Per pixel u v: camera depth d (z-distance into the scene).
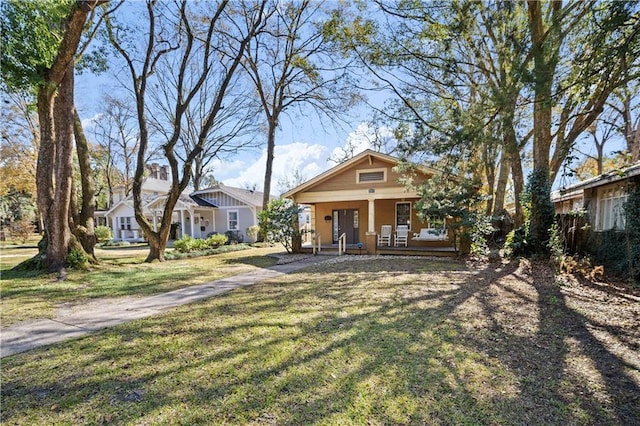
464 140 6.52
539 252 7.98
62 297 5.57
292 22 14.15
